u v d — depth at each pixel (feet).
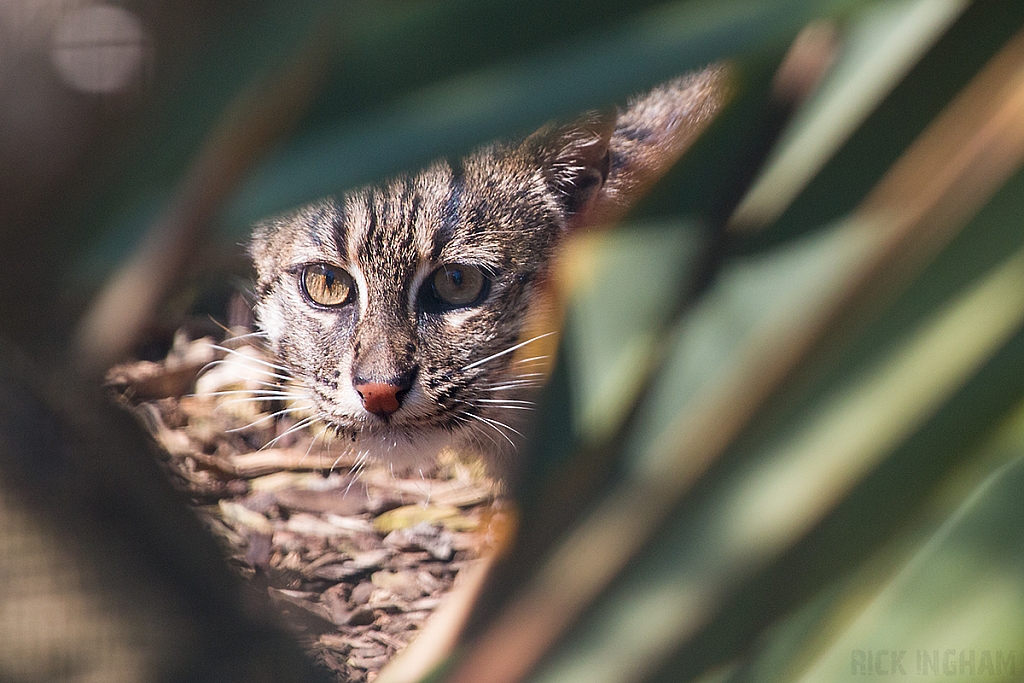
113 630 1.63
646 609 1.35
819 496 1.33
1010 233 1.31
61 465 1.44
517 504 1.71
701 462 1.35
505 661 1.34
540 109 1.27
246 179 1.23
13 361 1.19
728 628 1.36
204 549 1.67
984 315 1.32
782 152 1.69
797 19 1.35
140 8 0.98
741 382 1.38
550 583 1.38
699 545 1.35
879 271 1.31
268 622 1.80
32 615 1.58
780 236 1.59
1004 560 1.80
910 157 1.51
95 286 1.10
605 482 1.49
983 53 1.52
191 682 1.64
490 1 1.26
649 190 1.78
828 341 1.33
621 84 1.29
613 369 1.73
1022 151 1.29
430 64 1.26
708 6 1.34
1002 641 1.75
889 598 1.80
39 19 0.95
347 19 1.16
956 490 1.83
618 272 1.77
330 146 1.25
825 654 1.77
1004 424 1.36
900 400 1.33
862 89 1.67
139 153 1.05
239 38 1.07
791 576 1.36
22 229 1.02
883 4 1.43
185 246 1.11
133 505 1.54
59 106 0.96
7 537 1.52
